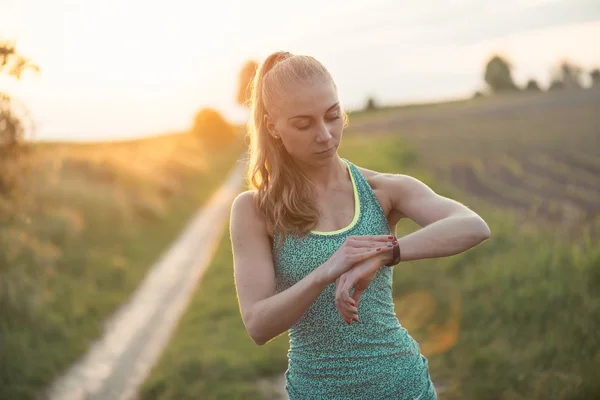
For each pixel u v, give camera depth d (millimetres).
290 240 1794
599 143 24172
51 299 7797
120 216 14125
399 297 6809
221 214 19875
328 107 1681
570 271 5391
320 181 1837
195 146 44812
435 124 51438
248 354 5914
